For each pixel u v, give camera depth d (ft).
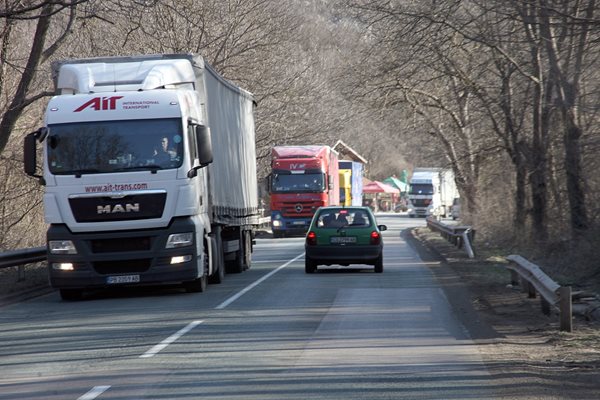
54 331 138.62
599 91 222.28
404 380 95.09
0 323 151.23
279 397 86.94
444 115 395.96
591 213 231.50
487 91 307.17
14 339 131.85
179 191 180.24
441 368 102.06
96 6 258.78
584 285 196.44
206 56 412.16
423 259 299.38
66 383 96.58
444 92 379.55
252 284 209.36
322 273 242.78
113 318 152.05
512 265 195.00
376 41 300.20
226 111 234.38
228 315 151.53
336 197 558.56
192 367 104.06
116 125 181.37
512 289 192.85
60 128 181.37
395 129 423.64
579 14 213.87
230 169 235.61
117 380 97.14
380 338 125.49
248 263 263.49
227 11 423.23
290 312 155.02
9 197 292.61
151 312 158.40
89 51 368.68
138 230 179.83
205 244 194.70
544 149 283.79
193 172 182.91
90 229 178.81
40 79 308.19
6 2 227.81
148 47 394.52
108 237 179.11
